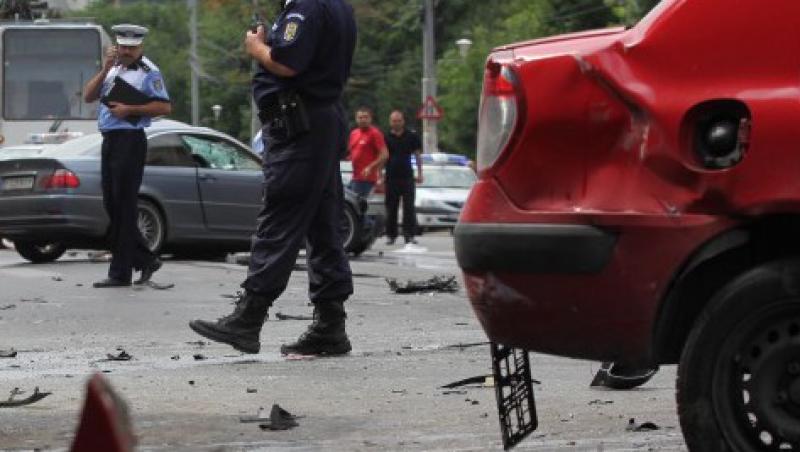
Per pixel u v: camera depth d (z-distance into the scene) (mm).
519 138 6434
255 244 10500
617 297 6238
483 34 91312
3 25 38125
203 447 7809
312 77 10516
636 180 6211
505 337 6582
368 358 11547
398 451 7703
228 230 24141
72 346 12516
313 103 10523
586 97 6301
